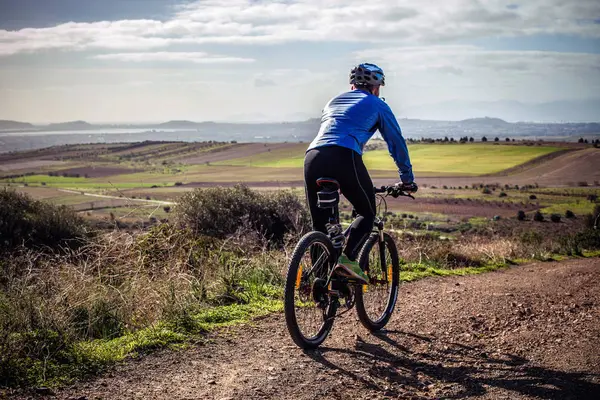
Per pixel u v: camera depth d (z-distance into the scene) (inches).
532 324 181.9
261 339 162.9
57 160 7578.7
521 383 127.5
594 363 138.1
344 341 163.6
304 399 119.2
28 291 184.2
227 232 399.9
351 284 160.6
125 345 150.9
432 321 189.8
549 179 4729.3
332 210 154.8
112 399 117.0
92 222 392.2
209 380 128.9
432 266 353.4
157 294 197.6
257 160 7357.3
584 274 304.3
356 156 152.1
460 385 127.9
